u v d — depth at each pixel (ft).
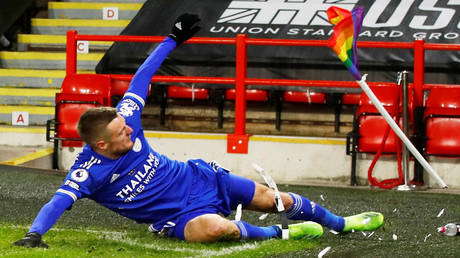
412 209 48.49
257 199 35.94
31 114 82.12
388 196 55.06
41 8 98.37
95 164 32.45
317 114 82.38
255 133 83.61
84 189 32.42
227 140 65.92
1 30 86.58
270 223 42.14
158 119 84.43
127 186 33.30
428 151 60.95
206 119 84.07
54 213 31.99
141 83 34.83
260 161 65.41
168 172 34.06
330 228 37.35
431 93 63.62
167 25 81.66
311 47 78.23
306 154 64.75
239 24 80.59
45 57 89.97
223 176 34.99
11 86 88.07
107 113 32.04
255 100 80.38
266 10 82.12
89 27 92.79
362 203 51.08
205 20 81.61
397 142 60.44
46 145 75.00
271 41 64.90
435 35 76.74
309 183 63.77
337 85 63.87
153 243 34.47
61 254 31.09
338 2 81.71
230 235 33.68
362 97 63.00
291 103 82.89
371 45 63.52
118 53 79.71
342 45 31.07
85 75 69.05
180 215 34.19
